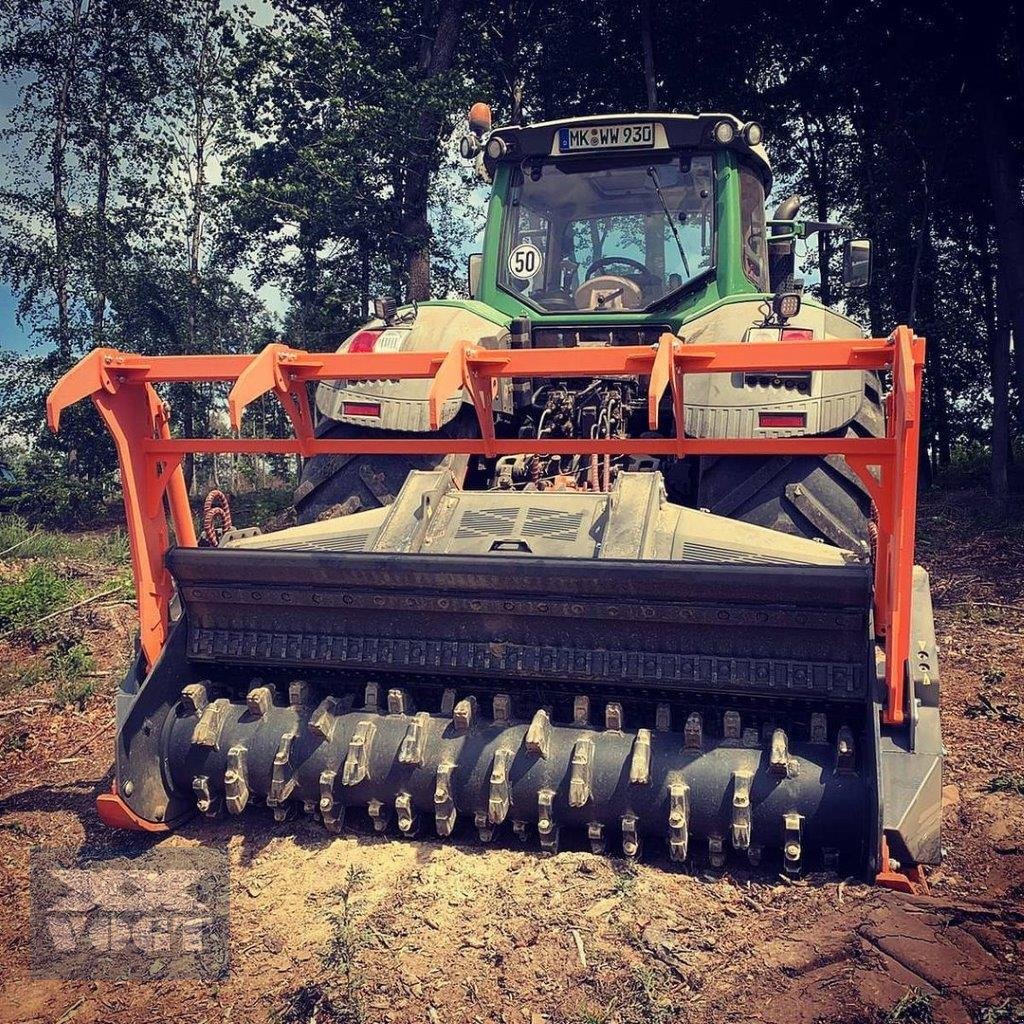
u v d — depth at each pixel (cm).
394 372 379
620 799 352
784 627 350
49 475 1480
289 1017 287
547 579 360
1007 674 576
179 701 408
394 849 378
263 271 1605
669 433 513
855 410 450
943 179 1291
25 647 703
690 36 1550
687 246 555
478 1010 282
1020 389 1163
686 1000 279
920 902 307
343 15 1589
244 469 1841
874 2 1312
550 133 570
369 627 391
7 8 1552
